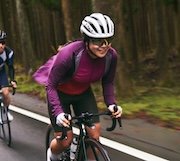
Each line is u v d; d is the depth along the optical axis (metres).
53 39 17.08
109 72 2.78
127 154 3.97
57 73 2.59
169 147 4.06
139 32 17.92
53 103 2.60
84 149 2.71
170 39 20.67
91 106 2.90
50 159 3.20
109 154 4.02
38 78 2.89
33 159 4.06
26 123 5.76
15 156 4.21
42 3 12.88
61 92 2.84
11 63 4.75
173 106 6.04
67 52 2.53
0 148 4.57
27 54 11.52
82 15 13.31
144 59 15.82
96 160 2.63
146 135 4.57
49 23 17.06
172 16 20.47
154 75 11.07
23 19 11.57
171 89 8.20
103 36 2.31
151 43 20.02
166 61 9.05
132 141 4.39
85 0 12.93
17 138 4.95
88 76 2.66
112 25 2.38
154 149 4.05
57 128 2.87
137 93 7.57
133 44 12.89
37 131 5.25
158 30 9.04
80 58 2.54
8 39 15.84
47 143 3.68
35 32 17.59
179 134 4.49
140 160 3.76
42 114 6.34
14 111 6.79
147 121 5.21
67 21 9.31
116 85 7.10
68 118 2.49
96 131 2.82
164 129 4.75
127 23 13.98
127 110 5.84
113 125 2.71
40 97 7.89
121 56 7.08
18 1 11.59
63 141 2.89
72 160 2.93
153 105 6.16
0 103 4.88
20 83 10.84
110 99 2.80
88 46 2.44
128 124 5.15
